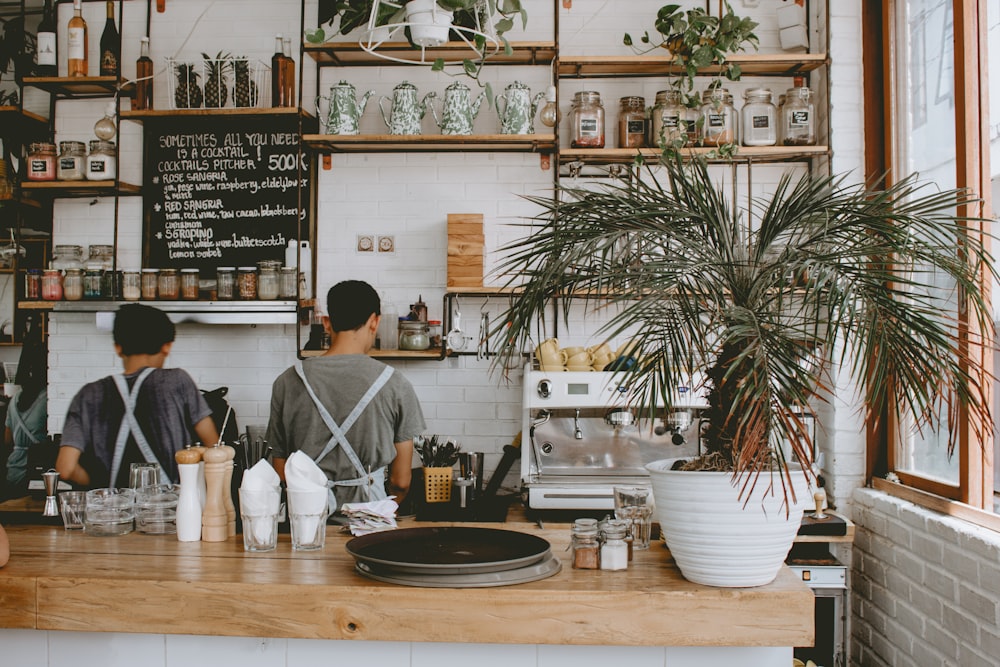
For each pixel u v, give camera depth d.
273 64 3.60
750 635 1.64
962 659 2.48
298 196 3.54
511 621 1.64
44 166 3.66
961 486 2.65
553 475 3.24
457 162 3.78
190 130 3.84
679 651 1.72
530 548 1.85
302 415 2.57
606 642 1.64
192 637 1.78
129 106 3.90
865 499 3.21
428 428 3.75
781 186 1.83
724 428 1.71
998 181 2.50
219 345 3.80
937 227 1.82
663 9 3.39
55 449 3.45
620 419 3.13
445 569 1.67
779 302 1.73
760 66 3.56
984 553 2.35
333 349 2.69
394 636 1.66
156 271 3.59
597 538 1.84
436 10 2.26
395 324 3.64
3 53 4.07
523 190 3.76
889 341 1.69
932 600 2.67
